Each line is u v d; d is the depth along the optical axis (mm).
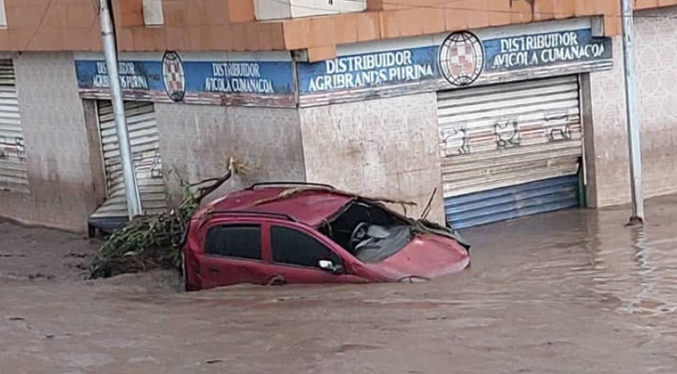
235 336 9758
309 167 15281
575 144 17328
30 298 13062
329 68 15227
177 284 13836
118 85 16281
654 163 17812
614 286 10914
